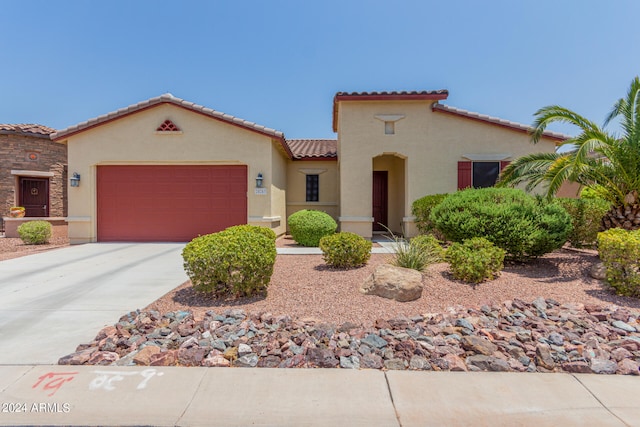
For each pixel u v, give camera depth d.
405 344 4.05
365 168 13.31
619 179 7.89
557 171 7.86
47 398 3.19
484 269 6.34
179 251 11.02
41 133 17.17
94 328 4.72
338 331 4.48
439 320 4.80
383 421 2.91
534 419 2.93
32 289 6.61
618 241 5.78
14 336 4.46
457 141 13.30
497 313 5.08
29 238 12.84
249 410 3.05
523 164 9.41
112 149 12.82
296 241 12.21
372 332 4.43
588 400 3.18
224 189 13.06
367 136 13.31
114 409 3.05
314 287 6.38
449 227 8.15
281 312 5.18
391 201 17.00
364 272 7.42
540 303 5.38
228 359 3.87
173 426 2.87
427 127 13.27
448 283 6.40
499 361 3.75
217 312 5.17
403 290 5.66
